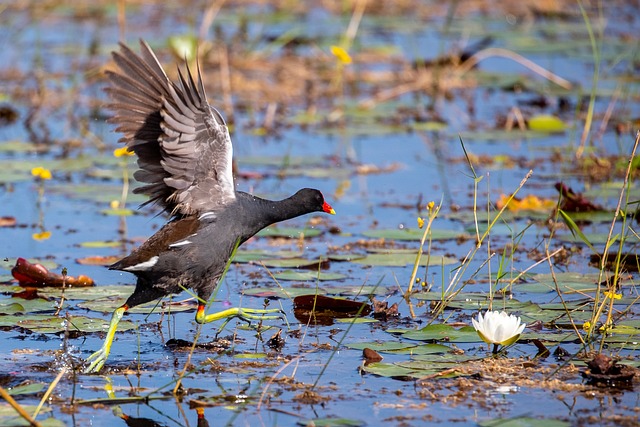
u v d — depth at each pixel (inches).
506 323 337.4
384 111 759.7
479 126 714.8
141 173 358.9
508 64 917.2
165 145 340.8
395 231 490.9
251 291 413.1
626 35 976.3
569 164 623.2
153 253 343.6
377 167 623.2
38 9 959.0
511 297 405.4
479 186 584.4
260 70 842.8
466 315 386.6
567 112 757.3
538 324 371.2
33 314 378.6
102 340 362.6
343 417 290.4
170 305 397.7
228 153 351.6
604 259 366.9
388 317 386.9
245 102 780.0
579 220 510.0
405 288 421.4
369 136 713.6
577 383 315.9
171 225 352.5
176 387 309.4
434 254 465.7
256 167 637.9
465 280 430.3
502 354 343.6
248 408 298.4
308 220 526.3
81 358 341.1
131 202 558.6
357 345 350.6
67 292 406.3
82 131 688.4
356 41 935.0
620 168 593.0
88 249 474.3
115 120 353.1
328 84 834.2
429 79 827.4
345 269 450.9
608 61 888.9
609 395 305.9
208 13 832.3
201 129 343.9
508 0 1153.4
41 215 535.5
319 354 346.6
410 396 306.8
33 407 295.7
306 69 855.7
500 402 301.0
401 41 960.3
